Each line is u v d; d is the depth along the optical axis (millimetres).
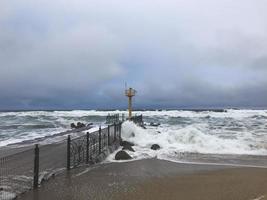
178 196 9375
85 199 8977
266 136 23047
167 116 53625
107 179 11352
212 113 62250
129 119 26188
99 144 15828
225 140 20562
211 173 12586
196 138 20312
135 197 9234
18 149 16875
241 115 55719
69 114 58156
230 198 9188
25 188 9719
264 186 10539
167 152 17859
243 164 14586
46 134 26766
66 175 11719
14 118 49000
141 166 13859
